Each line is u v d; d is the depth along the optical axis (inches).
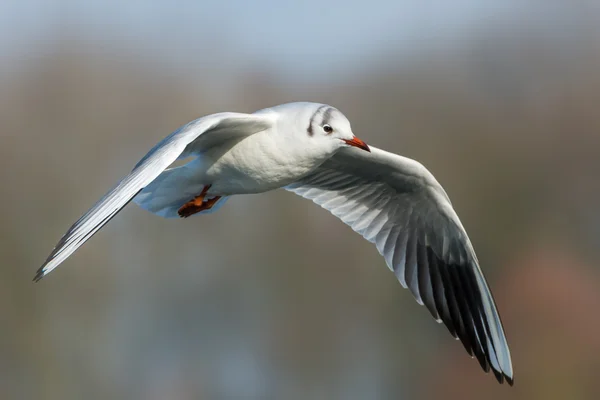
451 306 340.8
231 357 673.6
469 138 741.9
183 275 683.4
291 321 671.1
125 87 753.0
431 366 647.1
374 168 329.4
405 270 344.2
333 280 674.2
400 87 774.5
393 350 657.6
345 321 668.7
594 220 745.6
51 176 703.1
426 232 341.1
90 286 654.5
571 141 782.5
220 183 311.4
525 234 716.0
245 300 680.4
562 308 647.8
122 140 736.3
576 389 589.3
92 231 238.4
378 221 346.0
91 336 642.8
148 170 250.8
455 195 709.9
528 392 599.8
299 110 303.4
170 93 759.7
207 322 678.5
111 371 644.7
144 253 681.6
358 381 656.4
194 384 660.1
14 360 617.9
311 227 683.4
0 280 637.3
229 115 281.7
